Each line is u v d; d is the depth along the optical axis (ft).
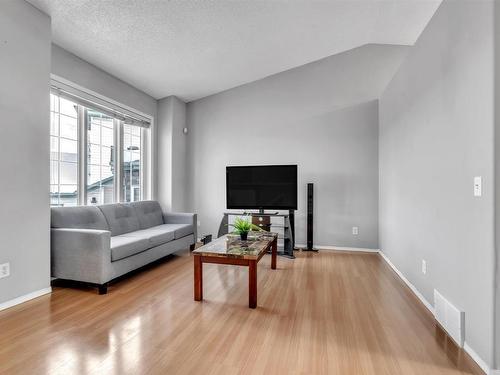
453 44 6.55
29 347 5.91
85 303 8.17
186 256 13.82
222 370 5.20
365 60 14.79
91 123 12.57
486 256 5.28
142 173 15.67
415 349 5.95
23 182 8.14
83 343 6.07
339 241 15.17
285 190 14.42
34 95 8.44
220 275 10.82
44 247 8.79
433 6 10.66
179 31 10.80
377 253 14.40
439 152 7.29
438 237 7.33
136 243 10.32
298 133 15.71
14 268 7.91
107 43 10.77
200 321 7.10
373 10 11.16
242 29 11.36
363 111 14.89
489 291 5.19
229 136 16.76
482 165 5.41
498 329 5.08
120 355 5.64
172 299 8.49
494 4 5.04
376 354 5.76
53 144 10.66
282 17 11.03
